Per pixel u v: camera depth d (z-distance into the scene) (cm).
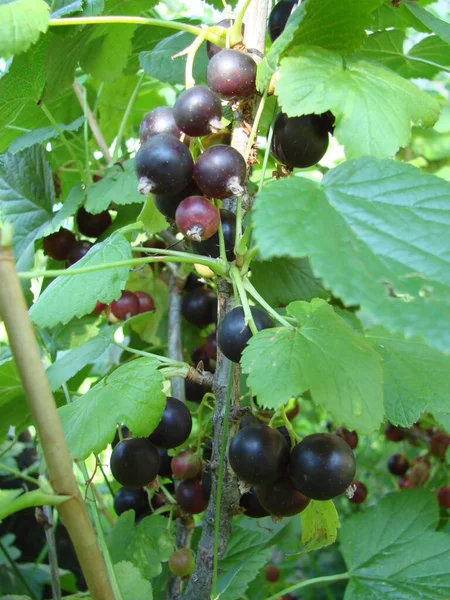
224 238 12
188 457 14
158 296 20
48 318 12
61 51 14
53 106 20
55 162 23
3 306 7
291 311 11
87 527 8
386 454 31
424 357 13
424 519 17
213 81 11
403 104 11
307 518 12
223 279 12
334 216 9
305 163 12
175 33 19
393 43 19
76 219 19
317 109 10
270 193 9
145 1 16
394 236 8
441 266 8
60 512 8
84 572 8
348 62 11
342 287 7
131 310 18
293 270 16
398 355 13
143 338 20
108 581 9
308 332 10
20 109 17
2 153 20
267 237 8
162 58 19
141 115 25
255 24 12
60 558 24
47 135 18
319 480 10
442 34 15
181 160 11
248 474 10
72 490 8
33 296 18
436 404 12
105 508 21
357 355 10
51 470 8
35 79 16
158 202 12
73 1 14
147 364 12
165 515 16
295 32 11
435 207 9
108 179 18
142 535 15
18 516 24
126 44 17
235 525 17
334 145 25
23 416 15
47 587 23
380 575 16
